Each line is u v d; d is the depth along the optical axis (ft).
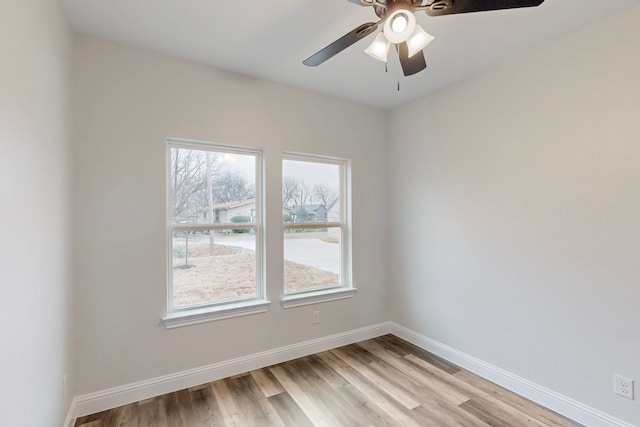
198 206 8.50
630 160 5.93
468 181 8.95
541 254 7.27
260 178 9.36
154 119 7.59
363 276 11.13
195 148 8.46
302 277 10.28
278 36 6.95
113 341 7.13
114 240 7.14
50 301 5.18
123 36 6.92
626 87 5.98
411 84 9.42
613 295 6.15
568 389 6.80
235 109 8.65
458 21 6.35
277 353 9.33
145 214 7.48
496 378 8.19
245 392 7.76
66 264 6.15
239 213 9.09
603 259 6.28
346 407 7.18
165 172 7.75
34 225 4.44
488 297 8.42
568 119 6.80
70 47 6.43
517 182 7.75
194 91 8.07
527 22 6.40
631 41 5.91
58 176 5.64
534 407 7.18
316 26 6.59
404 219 11.08
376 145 11.43
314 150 10.03
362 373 8.73
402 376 8.57
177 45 7.30
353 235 10.94
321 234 10.69
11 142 3.70
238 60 8.02
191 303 8.36
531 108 7.46
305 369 8.96
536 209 7.37
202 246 8.54
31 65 4.30
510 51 7.54
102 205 7.01
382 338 11.29
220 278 8.80
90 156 6.88
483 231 8.54
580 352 6.61
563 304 6.89
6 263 3.59
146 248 7.50
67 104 6.21
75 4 5.83
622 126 6.03
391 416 6.87
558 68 6.97
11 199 3.70
